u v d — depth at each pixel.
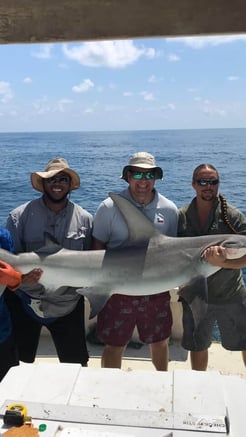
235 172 30.73
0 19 1.38
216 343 4.18
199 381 1.65
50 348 4.12
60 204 3.01
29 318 3.11
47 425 1.40
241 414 1.45
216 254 2.78
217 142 79.12
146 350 4.03
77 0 1.35
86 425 1.40
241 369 3.69
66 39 1.38
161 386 1.62
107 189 21.98
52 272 2.88
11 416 1.40
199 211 3.08
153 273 2.88
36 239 3.03
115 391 1.59
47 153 48.59
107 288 2.91
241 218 3.03
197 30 1.34
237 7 1.31
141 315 3.11
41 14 1.37
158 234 2.95
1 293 2.47
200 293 2.86
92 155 45.09
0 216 17.00
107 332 3.12
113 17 1.36
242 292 3.10
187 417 1.43
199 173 2.99
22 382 1.64
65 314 3.05
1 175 28.30
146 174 2.97
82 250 3.08
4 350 2.73
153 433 1.36
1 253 2.83
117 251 2.92
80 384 1.64
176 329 4.10
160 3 1.33
